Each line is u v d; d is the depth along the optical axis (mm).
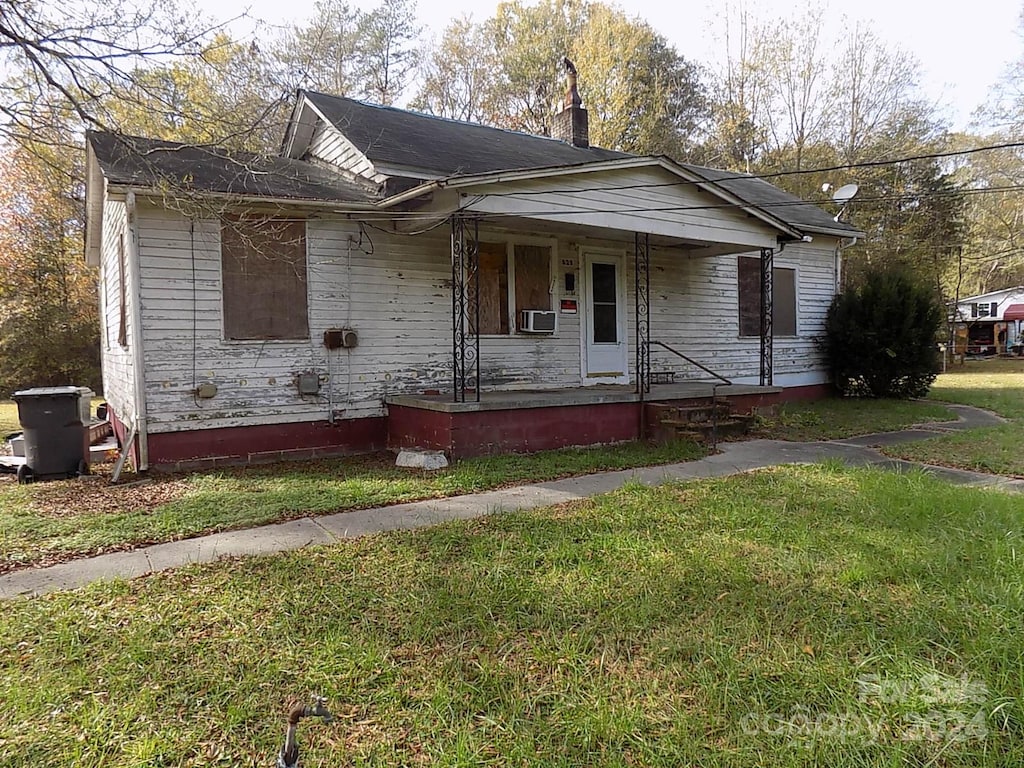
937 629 2896
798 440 8742
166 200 6141
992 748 2100
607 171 7891
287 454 7664
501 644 2861
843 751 2092
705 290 11758
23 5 5078
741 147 27703
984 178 28359
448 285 8828
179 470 7035
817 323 13812
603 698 2414
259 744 2184
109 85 5645
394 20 27031
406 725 2281
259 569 3836
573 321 10070
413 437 7828
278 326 7574
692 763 2061
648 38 26938
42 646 2885
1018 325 32688
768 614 3111
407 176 7938
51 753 2137
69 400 6824
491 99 29578
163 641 2910
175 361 7000
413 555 4062
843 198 15359
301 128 10078
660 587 3459
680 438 8312
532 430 7777
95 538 4527
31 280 18266
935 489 5477
